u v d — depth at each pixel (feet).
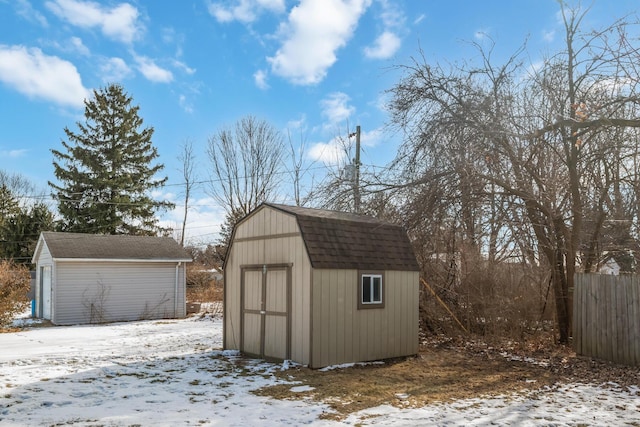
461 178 31.86
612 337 28.25
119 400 19.84
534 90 34.81
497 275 37.81
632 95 26.45
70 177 102.06
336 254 28.07
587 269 35.50
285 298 28.68
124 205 103.40
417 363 28.86
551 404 19.38
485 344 35.50
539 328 36.22
